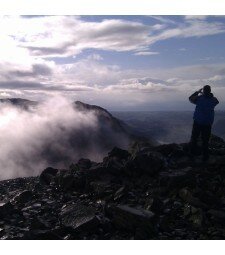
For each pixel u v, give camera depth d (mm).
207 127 14617
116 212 9969
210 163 14273
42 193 15219
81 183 14828
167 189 12391
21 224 11031
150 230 9312
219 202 11180
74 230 9750
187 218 10258
